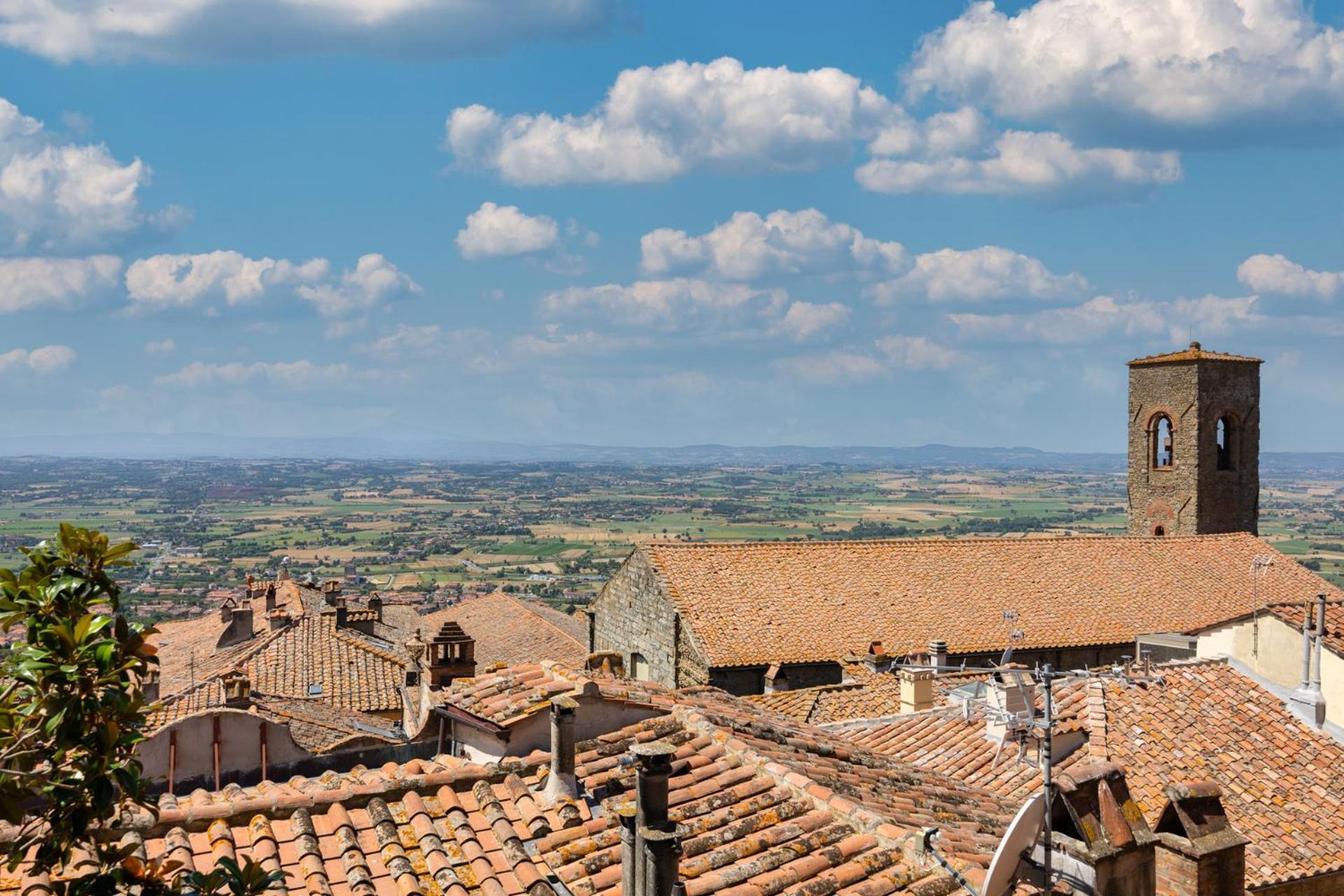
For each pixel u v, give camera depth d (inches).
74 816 426.0
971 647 1935.3
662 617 2004.2
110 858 443.8
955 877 625.3
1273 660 1277.1
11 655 416.5
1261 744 1156.5
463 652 1163.3
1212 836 599.2
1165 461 3019.2
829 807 702.5
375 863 634.2
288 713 1408.7
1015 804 933.2
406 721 1360.7
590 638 2340.1
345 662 1951.3
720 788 730.8
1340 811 1075.3
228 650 2150.6
